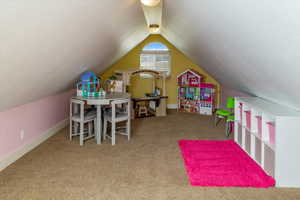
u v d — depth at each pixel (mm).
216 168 2561
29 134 3213
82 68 3672
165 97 5668
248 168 2561
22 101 2836
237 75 3338
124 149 3232
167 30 4844
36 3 1446
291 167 2191
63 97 4492
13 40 1583
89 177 2373
